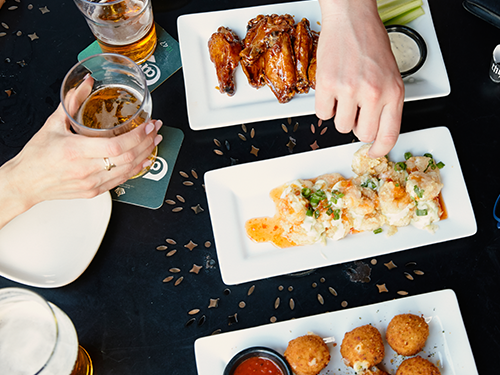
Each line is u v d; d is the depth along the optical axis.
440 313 0.66
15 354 0.57
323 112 0.64
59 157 0.60
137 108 0.66
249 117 0.71
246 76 0.71
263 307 0.67
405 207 0.67
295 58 0.70
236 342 0.65
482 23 0.77
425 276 0.68
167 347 0.66
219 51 0.71
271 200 0.69
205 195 0.70
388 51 0.62
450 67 0.75
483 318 0.67
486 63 0.76
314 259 0.67
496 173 0.72
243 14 0.74
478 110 0.74
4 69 0.73
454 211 0.69
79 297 0.67
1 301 0.57
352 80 0.60
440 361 0.65
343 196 0.66
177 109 0.73
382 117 0.62
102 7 0.67
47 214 0.67
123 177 0.65
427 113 0.74
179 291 0.67
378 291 0.68
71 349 0.57
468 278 0.68
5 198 0.62
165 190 0.70
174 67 0.74
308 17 0.75
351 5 0.63
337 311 0.66
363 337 0.63
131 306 0.67
